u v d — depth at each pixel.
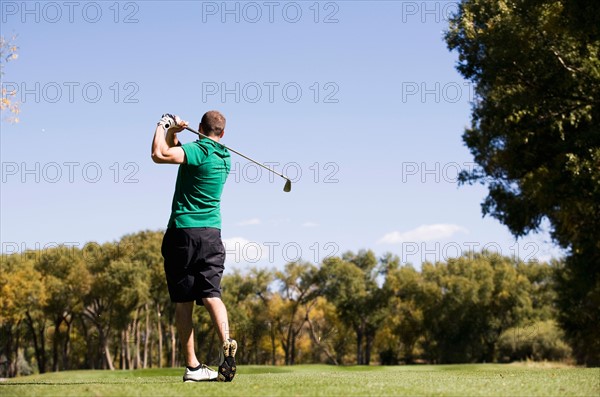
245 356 69.56
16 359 65.44
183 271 5.15
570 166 18.58
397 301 68.62
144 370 35.50
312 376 6.58
